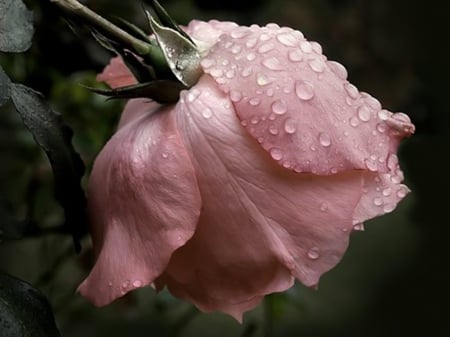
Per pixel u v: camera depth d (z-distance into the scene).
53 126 0.28
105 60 0.40
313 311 0.90
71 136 0.29
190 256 0.28
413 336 0.83
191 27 0.31
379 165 0.27
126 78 0.32
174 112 0.28
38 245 0.54
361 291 0.97
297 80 0.27
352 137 0.27
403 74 0.67
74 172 0.29
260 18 0.58
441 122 0.57
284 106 0.27
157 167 0.27
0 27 0.28
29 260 0.56
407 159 0.58
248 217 0.27
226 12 0.52
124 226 0.28
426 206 0.63
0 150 0.47
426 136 0.56
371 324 0.90
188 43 0.28
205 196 0.27
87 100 0.46
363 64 0.69
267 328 0.44
